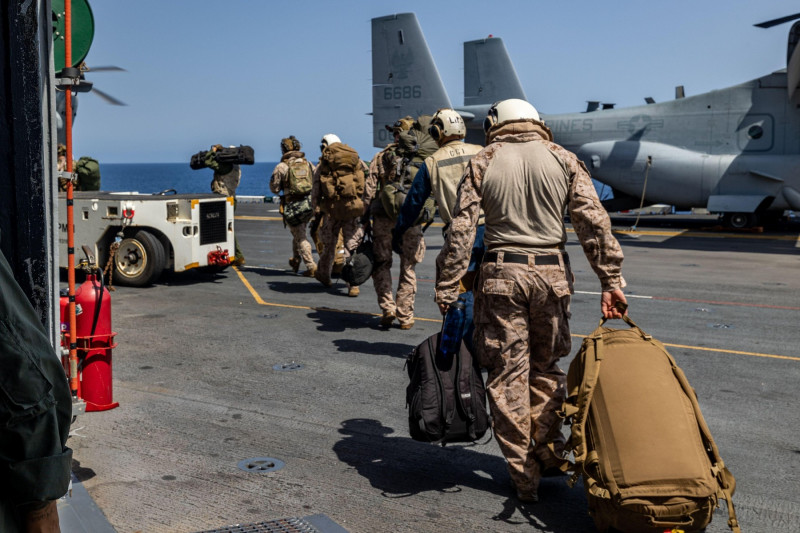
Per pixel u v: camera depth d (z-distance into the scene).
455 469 3.90
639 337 3.24
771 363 6.13
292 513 3.34
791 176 18.53
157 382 5.44
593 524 3.26
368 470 3.86
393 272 11.79
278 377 5.61
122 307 8.39
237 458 4.00
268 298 9.10
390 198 6.52
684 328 7.54
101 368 4.70
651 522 2.77
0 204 2.20
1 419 1.19
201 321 7.66
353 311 8.32
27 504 1.26
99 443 4.18
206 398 5.07
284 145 10.56
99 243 9.70
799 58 15.73
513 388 3.38
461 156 4.82
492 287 3.34
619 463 2.86
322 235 9.14
